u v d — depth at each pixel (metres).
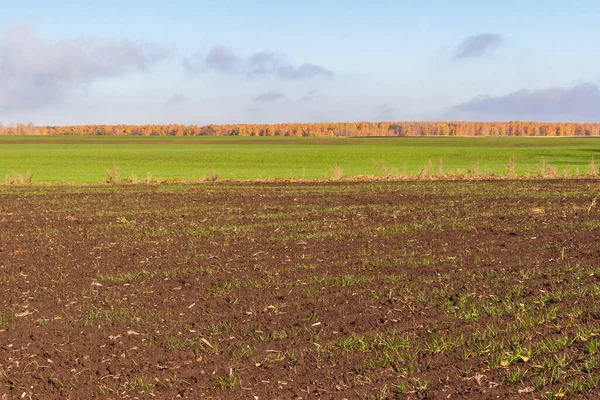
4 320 8.76
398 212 18.23
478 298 9.07
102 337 8.06
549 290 9.38
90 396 6.46
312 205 20.52
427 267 11.16
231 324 8.42
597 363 6.61
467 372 6.59
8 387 6.70
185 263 12.04
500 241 13.40
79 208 20.58
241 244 13.79
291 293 9.75
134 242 14.29
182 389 6.54
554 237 13.68
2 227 16.69
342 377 6.65
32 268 11.83
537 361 6.77
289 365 7.02
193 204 21.33
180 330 8.27
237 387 6.53
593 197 21.16
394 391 6.27
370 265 11.42
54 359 7.39
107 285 10.53
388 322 8.23
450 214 17.61
